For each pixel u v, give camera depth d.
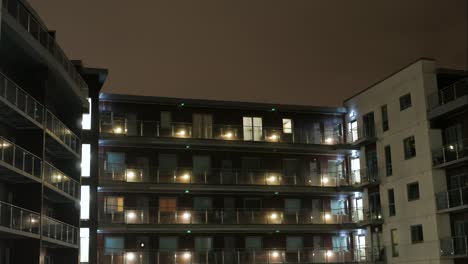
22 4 29.11
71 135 35.75
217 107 47.06
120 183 42.00
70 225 34.59
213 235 44.78
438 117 38.97
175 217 43.00
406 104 41.62
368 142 45.69
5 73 30.31
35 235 28.11
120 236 42.78
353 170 47.88
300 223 45.56
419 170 39.75
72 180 35.59
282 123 48.19
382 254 42.97
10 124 29.36
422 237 39.03
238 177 45.28
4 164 24.88
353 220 46.81
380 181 43.84
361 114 46.97
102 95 43.78
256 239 45.59
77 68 41.44
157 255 41.16
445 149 38.28
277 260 43.75
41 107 30.52
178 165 45.25
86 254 39.81
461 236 36.22
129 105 44.97
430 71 40.19
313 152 48.16
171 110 45.97
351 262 44.72
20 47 28.30
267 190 45.50
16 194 29.23
